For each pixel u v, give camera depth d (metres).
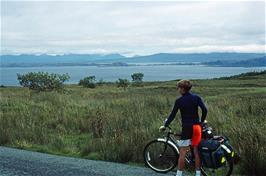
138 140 11.26
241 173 9.09
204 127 8.26
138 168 9.47
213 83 79.19
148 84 78.69
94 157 11.08
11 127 14.98
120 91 45.94
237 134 10.66
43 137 13.51
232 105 20.06
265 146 9.29
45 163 9.89
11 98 26.00
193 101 8.02
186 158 8.39
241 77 103.50
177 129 12.90
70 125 16.36
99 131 14.24
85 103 24.03
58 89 40.81
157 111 18.33
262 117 15.05
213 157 8.04
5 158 10.52
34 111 19.20
